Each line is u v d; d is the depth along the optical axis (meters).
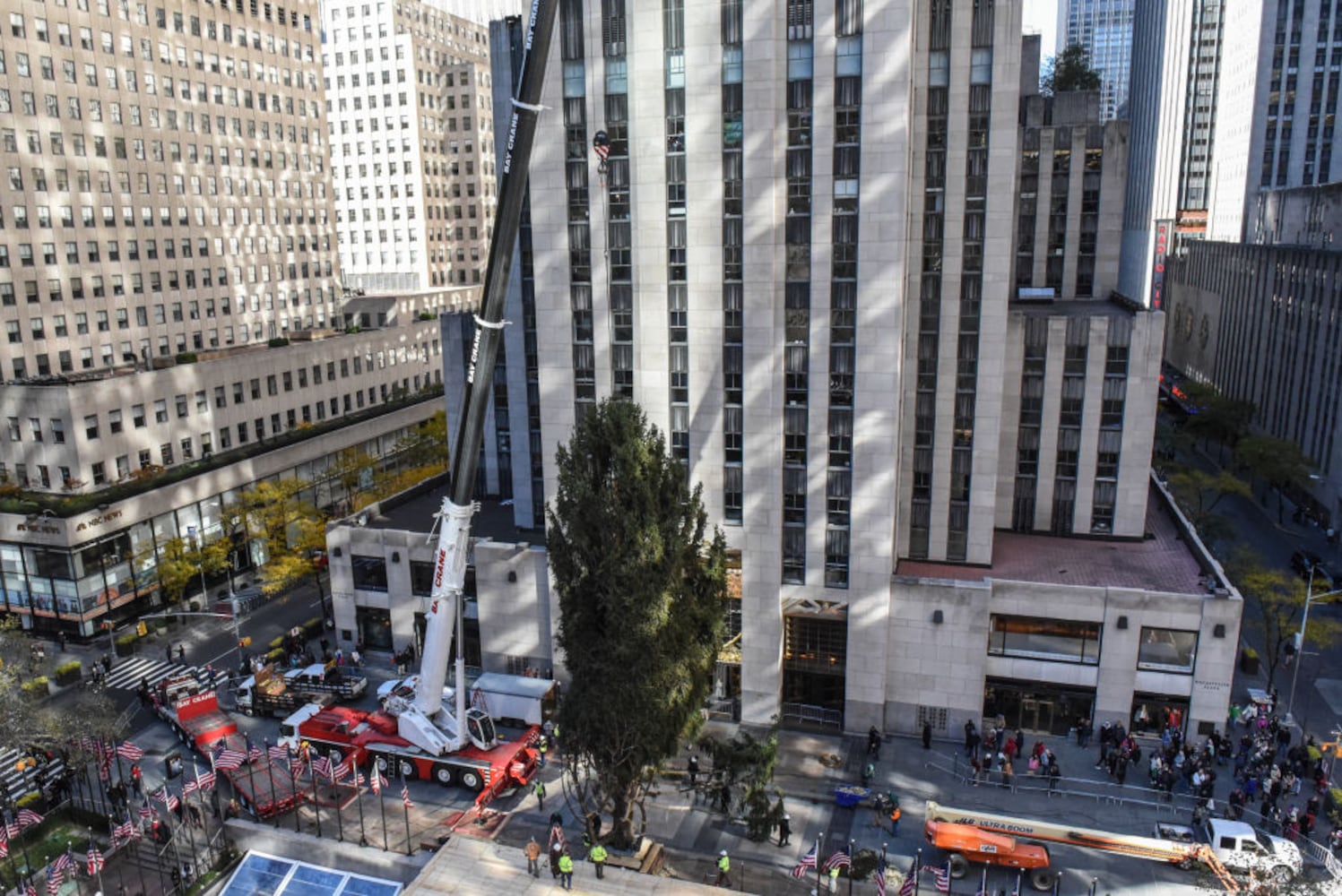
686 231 49.81
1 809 48.81
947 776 49.72
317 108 118.94
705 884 39.69
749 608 53.12
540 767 51.69
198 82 101.06
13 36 82.00
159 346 98.31
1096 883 39.75
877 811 46.25
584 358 54.12
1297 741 52.91
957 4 50.28
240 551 82.00
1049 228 70.31
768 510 51.56
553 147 51.62
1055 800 47.41
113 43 91.25
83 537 68.56
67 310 88.31
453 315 69.69
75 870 42.91
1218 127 161.00
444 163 159.62
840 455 50.56
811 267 48.72
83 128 88.75
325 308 122.19
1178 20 180.00
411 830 45.72
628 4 48.19
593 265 52.06
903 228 47.09
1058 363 58.97
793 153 47.91
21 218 83.62
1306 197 102.81
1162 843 41.81
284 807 46.78
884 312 48.16
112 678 63.97
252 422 89.25
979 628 51.34
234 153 106.38
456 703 48.28
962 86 51.25
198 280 102.56
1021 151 69.56
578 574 39.12
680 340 51.25
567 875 38.75
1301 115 128.62
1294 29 127.00
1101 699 52.22
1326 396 88.25
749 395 50.44
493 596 58.91
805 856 40.47
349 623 66.19
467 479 43.50
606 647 38.34
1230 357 120.19
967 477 55.81
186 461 82.12
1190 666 50.78
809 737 53.59
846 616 52.69
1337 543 83.38
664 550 38.44
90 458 72.88
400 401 107.50
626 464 38.16
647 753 39.06
